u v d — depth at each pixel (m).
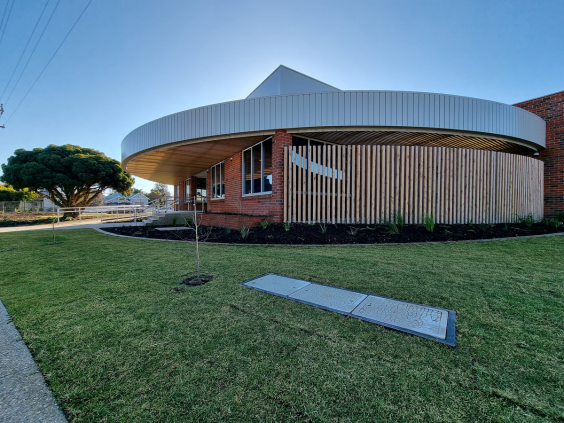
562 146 9.98
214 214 10.12
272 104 7.76
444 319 2.36
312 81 12.90
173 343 2.05
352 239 6.38
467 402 1.42
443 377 1.62
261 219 8.02
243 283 3.43
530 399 1.43
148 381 1.64
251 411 1.39
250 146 9.48
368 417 1.33
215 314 2.54
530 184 9.45
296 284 3.36
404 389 1.52
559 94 10.06
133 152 10.74
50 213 22.94
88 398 1.51
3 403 1.47
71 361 1.85
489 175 8.34
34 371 1.75
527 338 2.04
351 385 1.57
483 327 2.21
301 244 6.17
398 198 7.59
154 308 2.71
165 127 9.20
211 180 13.62
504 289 3.08
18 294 3.18
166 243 6.91
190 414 1.38
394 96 7.59
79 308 2.74
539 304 2.66
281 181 7.85
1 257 5.40
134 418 1.36
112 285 3.46
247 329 2.24
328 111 7.55
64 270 4.28
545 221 9.07
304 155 7.72
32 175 21.19
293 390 1.53
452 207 7.89
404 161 7.63
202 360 1.83
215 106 8.30
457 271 3.82
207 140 8.71
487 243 6.01
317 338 2.09
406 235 6.65
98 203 38.44
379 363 1.76
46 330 2.29
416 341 2.02
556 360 1.77
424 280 3.43
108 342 2.09
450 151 7.90
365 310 2.57
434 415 1.34
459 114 7.91
